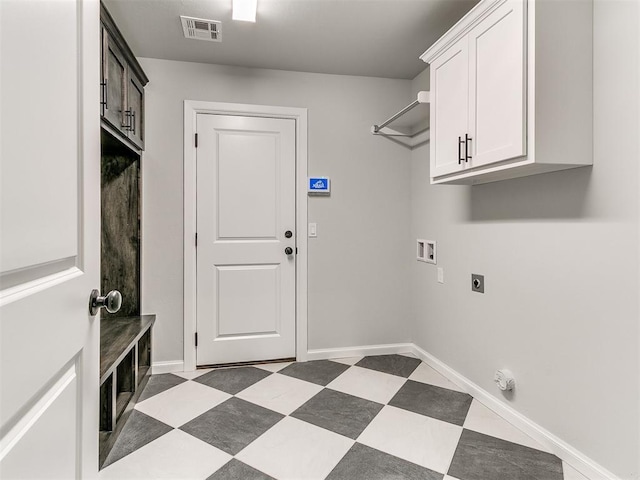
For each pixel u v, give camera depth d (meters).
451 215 2.58
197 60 2.73
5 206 0.56
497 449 1.76
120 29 2.31
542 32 1.49
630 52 1.39
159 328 2.73
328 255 3.03
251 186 2.88
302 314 2.97
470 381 2.38
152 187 2.70
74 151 0.82
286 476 1.57
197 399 2.28
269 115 2.88
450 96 2.01
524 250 1.92
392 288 3.16
